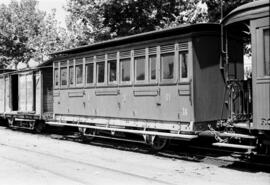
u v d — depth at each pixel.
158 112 10.93
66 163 9.87
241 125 8.77
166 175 8.37
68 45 21.70
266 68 8.20
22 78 19.80
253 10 8.38
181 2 21.14
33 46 29.25
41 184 7.58
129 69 11.99
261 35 8.25
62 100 15.38
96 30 20.44
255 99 8.35
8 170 9.00
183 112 10.16
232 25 9.48
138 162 10.00
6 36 34.94
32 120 18.47
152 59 11.17
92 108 13.61
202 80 10.12
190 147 11.66
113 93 12.59
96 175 8.37
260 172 8.65
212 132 9.47
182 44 10.23
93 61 13.58
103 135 14.27
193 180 7.88
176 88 10.38
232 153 10.59
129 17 21.45
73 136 15.52
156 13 20.80
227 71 9.91
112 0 19.81
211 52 10.38
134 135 13.26
